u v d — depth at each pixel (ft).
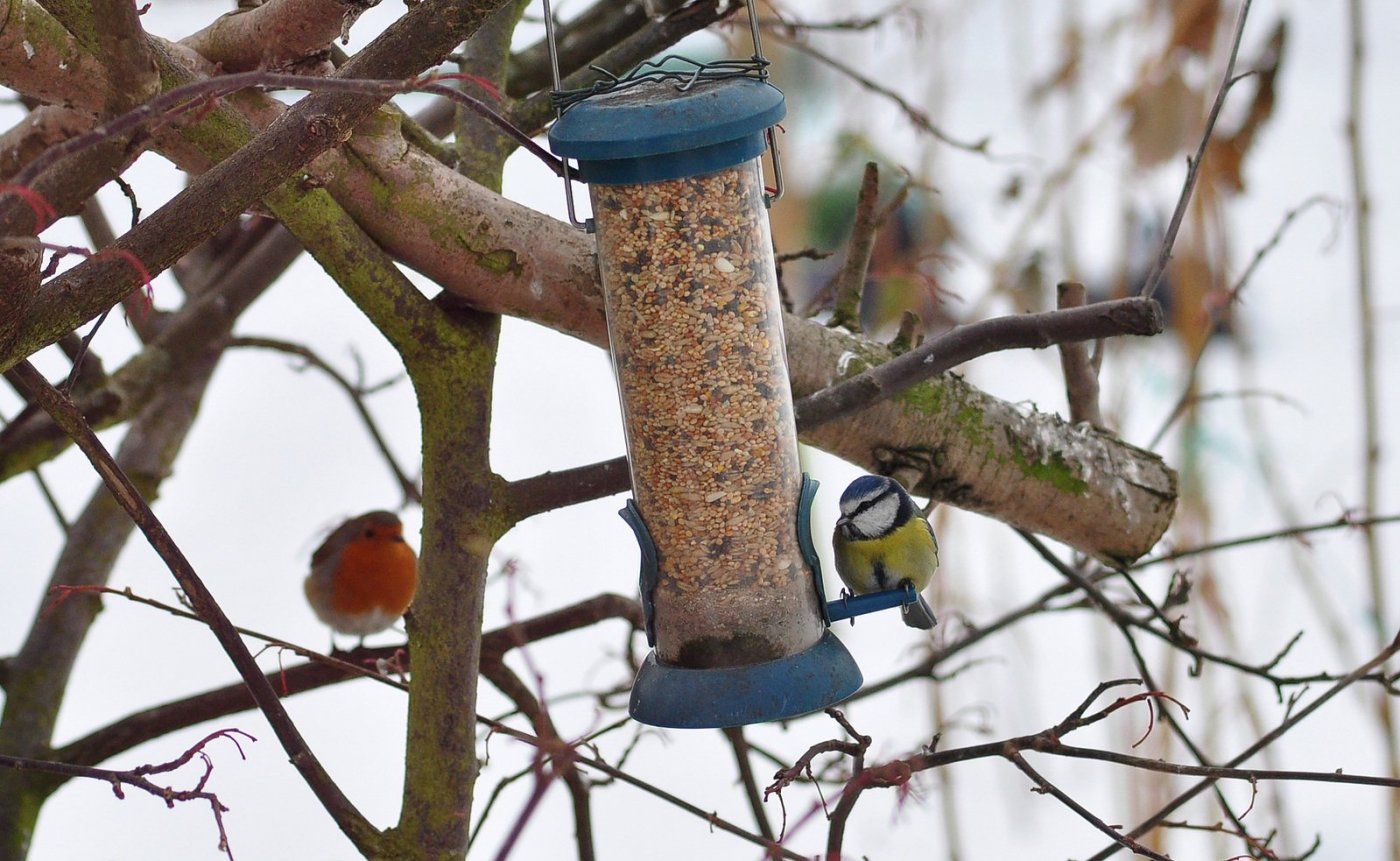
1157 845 31.24
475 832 21.17
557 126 18.49
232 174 16.35
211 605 17.46
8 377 20.36
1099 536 25.02
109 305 16.52
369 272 20.02
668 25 24.66
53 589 18.35
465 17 16.40
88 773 14.70
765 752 25.57
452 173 21.04
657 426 20.40
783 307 25.79
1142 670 25.14
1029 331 20.51
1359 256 32.65
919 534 23.56
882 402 23.34
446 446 20.90
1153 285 20.65
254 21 19.69
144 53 15.26
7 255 14.89
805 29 30.35
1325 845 40.45
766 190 21.01
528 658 13.55
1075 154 34.12
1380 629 31.58
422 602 20.97
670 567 20.39
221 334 31.22
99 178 16.37
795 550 20.53
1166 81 32.94
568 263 21.53
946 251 35.81
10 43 18.53
